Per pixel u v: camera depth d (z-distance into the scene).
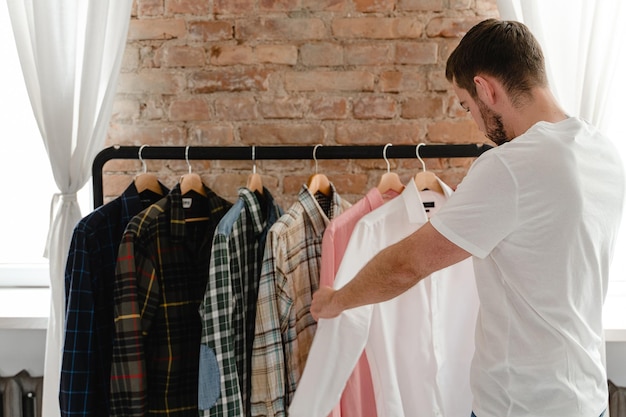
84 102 1.66
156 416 1.53
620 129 1.92
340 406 1.58
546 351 1.10
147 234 1.49
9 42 1.95
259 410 1.49
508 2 1.62
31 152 2.02
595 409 1.15
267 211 1.65
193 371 1.56
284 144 1.84
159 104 1.84
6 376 1.91
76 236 1.48
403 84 1.82
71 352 1.46
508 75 1.11
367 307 1.42
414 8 1.79
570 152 1.04
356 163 1.87
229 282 1.46
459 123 1.83
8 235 2.05
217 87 1.83
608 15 1.58
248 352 1.60
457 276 1.58
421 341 1.53
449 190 1.60
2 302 1.90
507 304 1.13
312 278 1.60
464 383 1.60
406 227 1.54
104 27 1.65
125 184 1.88
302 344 1.58
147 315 1.49
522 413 1.14
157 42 1.82
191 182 1.61
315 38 1.80
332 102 1.82
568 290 1.07
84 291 1.47
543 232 1.04
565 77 1.64
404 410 1.56
